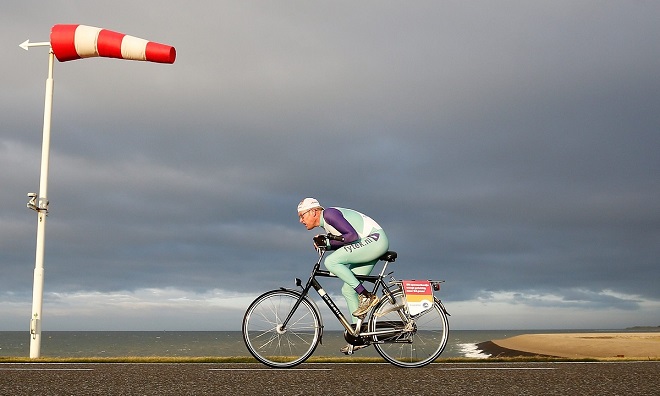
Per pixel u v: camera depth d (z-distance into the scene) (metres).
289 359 5.41
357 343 5.49
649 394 3.70
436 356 5.56
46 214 8.61
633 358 6.38
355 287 5.47
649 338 48.88
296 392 3.79
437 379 4.39
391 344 5.52
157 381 4.24
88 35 8.56
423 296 5.54
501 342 60.12
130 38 8.69
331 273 5.56
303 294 5.50
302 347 5.45
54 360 6.13
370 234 5.58
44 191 8.59
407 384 4.14
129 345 98.88
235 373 4.77
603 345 39.53
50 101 8.76
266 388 3.95
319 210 5.70
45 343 113.88
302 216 5.69
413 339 5.54
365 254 5.53
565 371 4.87
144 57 8.70
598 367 5.21
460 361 6.04
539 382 4.22
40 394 3.65
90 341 132.38
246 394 3.71
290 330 5.46
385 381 4.29
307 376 4.58
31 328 8.40
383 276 5.64
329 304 5.54
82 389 3.85
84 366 5.40
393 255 5.61
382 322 5.54
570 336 56.84
